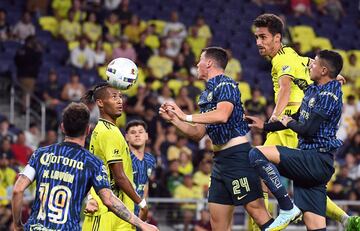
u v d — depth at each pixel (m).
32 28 54.84
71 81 50.69
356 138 52.12
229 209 24.33
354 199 46.44
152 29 57.66
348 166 49.25
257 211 23.92
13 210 21.34
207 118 23.08
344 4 67.31
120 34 56.78
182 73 55.12
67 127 21.41
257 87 54.16
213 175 24.34
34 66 51.44
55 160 21.30
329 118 22.97
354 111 54.38
